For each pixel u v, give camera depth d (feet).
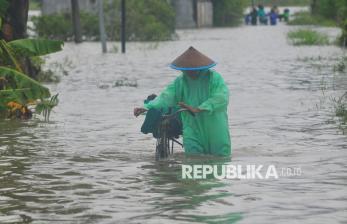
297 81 156.15
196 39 360.28
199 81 77.15
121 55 253.44
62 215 54.19
